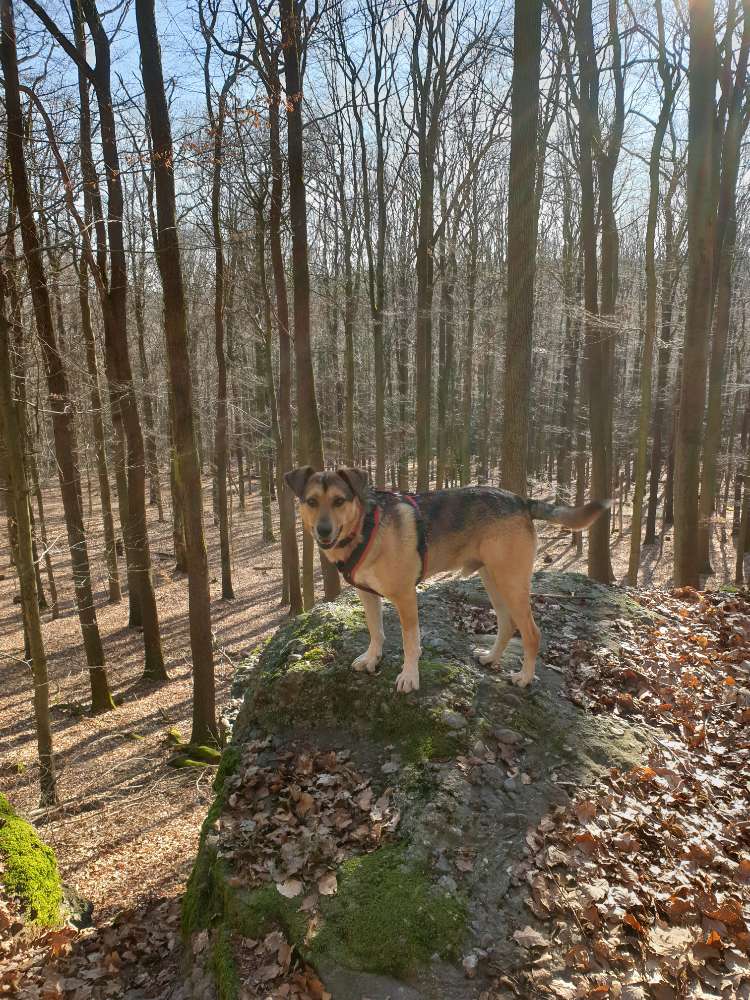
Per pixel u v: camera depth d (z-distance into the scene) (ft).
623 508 103.19
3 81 28.25
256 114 28.43
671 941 10.30
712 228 31.60
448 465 99.55
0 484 36.60
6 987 13.70
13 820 18.76
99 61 40.93
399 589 14.01
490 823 12.28
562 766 13.75
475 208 71.51
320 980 10.26
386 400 93.66
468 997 9.78
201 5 44.88
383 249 59.26
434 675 15.35
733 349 78.89
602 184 47.24
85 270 48.11
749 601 22.93
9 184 31.73
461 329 82.33
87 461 54.75
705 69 30.45
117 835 25.88
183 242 61.93
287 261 74.74
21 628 57.82
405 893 10.96
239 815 13.91
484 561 14.85
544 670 16.79
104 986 13.91
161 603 64.03
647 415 40.78
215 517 99.60
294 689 15.96
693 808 13.10
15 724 40.37
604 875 11.40
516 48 28.84
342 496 13.19
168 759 33.60
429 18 52.06
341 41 53.42
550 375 104.22
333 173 60.85
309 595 46.70
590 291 46.55
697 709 16.33
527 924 10.66
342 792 13.51
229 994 10.55
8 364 26.00
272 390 63.36
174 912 16.88
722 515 90.58
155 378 78.18
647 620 20.47
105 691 42.01
